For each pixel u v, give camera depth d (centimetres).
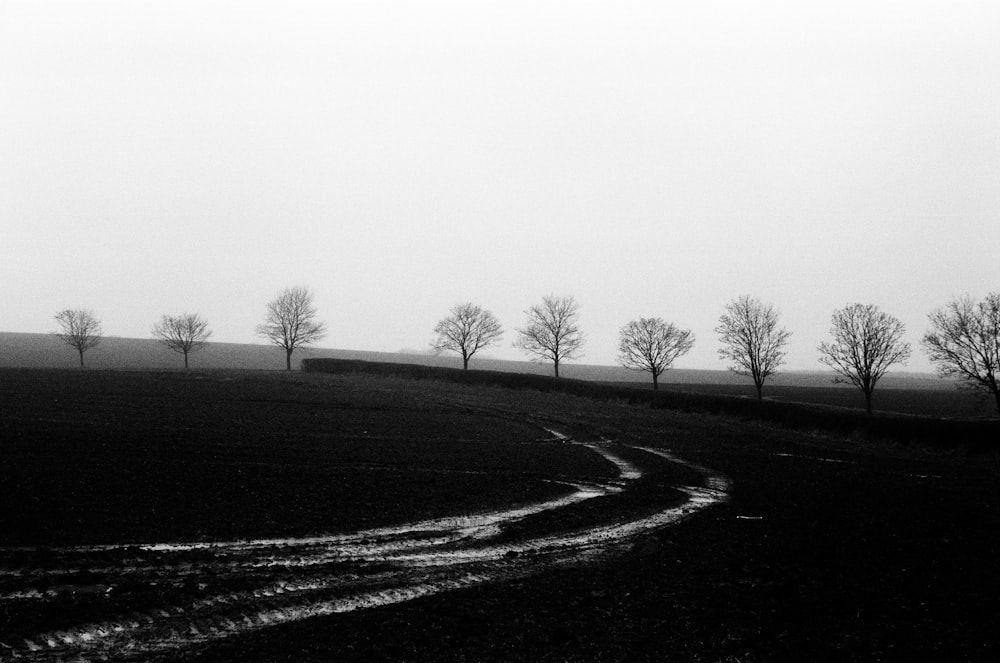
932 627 1414
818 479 3506
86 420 4075
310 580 1563
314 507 2297
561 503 2645
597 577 1705
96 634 1202
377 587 1545
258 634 1238
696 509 2667
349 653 1170
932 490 3269
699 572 1791
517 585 1606
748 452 4506
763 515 2594
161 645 1170
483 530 2148
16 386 5956
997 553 2066
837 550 2072
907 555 2028
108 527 1908
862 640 1337
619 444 4634
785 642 1319
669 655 1241
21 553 1653
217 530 1952
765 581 1728
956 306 5834
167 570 1582
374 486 2717
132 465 2803
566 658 1209
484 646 1238
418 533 2061
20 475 2480
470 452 3822
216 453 3244
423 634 1275
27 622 1234
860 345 6562
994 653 1277
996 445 4522
